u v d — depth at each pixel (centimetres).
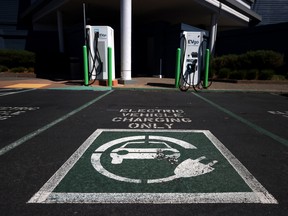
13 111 586
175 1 1404
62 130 431
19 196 221
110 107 645
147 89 1008
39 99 760
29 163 292
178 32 1517
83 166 284
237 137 406
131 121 500
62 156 313
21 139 381
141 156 315
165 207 206
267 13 2219
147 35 1762
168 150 338
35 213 197
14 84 1111
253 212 202
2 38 2097
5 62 1594
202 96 890
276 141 389
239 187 241
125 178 255
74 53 1631
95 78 1083
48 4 1755
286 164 299
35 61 1636
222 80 1384
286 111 635
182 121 508
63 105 667
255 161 307
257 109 658
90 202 212
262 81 1275
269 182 252
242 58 1381
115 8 1589
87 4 1489
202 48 1018
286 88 1105
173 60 1588
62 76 1552
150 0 1380
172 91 1000
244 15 1998
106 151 332
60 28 1716
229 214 198
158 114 571
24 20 2291
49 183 244
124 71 1145
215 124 489
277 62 1310
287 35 1439
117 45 1717
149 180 252
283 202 217
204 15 1798
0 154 319
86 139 382
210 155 323
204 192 230
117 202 212
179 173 268
